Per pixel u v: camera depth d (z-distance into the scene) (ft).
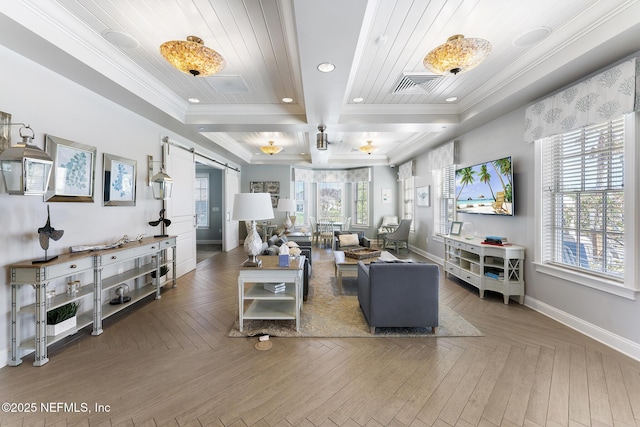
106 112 10.28
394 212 28.12
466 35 7.75
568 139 9.52
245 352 7.71
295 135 19.16
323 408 5.55
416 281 8.65
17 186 6.59
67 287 8.65
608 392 5.95
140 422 5.17
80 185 9.10
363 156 26.94
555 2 6.59
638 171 7.29
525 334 8.70
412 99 12.40
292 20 7.02
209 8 6.65
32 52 7.19
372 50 8.45
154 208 13.42
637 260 7.32
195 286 14.01
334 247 20.20
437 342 8.23
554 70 8.20
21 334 7.53
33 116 7.67
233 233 26.43
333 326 9.30
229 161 25.18
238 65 9.41
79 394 5.95
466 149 15.21
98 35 7.82
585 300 8.73
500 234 12.67
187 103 12.90
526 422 5.15
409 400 5.76
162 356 7.50
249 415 5.36
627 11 6.31
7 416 5.30
